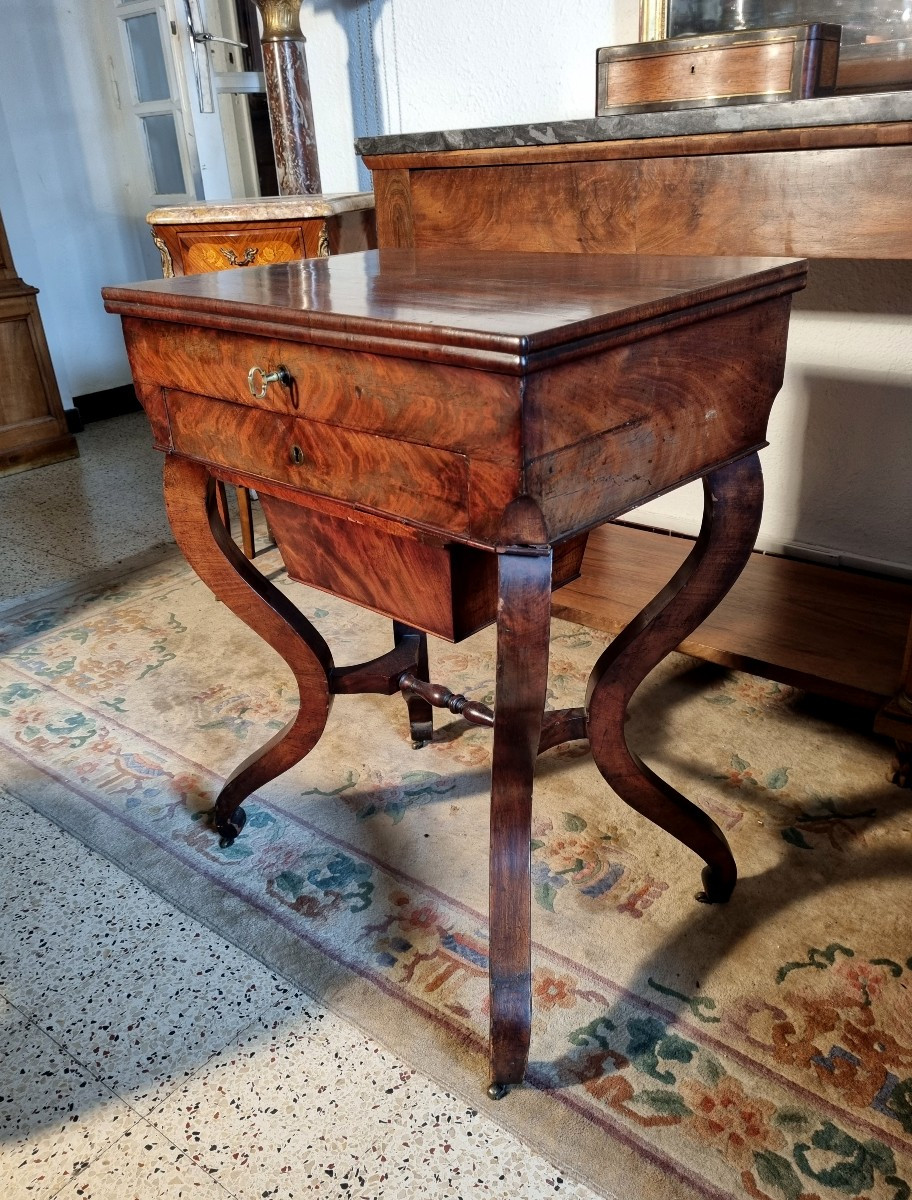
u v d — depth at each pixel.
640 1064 1.03
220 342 0.98
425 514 0.86
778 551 2.17
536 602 0.84
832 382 1.98
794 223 1.12
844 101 1.02
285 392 0.94
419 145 1.42
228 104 3.59
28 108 3.81
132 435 3.95
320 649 1.27
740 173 1.14
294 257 2.04
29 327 3.39
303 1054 1.06
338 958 1.19
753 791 1.48
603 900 1.27
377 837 1.42
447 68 2.24
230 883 1.34
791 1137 0.94
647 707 1.74
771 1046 1.04
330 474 0.94
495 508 0.79
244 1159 0.95
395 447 0.86
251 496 3.00
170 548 2.64
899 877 1.29
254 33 3.30
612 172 1.24
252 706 1.80
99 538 2.75
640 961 1.17
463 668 1.89
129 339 1.11
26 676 1.96
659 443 0.89
